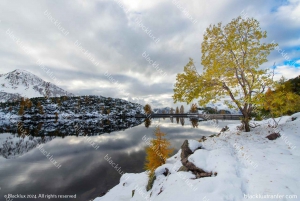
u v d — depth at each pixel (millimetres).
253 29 12789
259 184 6398
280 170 7133
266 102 13453
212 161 8734
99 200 14320
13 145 44531
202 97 13258
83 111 163000
